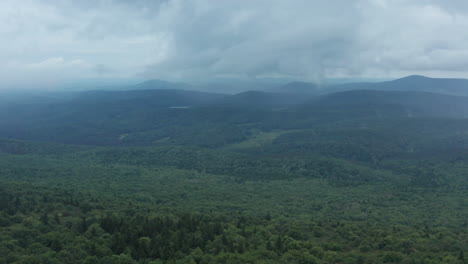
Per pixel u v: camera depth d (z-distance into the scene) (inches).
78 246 3604.8
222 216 5551.2
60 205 5012.3
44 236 3772.1
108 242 3818.9
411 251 3922.2
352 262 3627.0
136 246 3789.4
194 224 4594.0
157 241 3878.0
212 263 3447.3
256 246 4114.2
